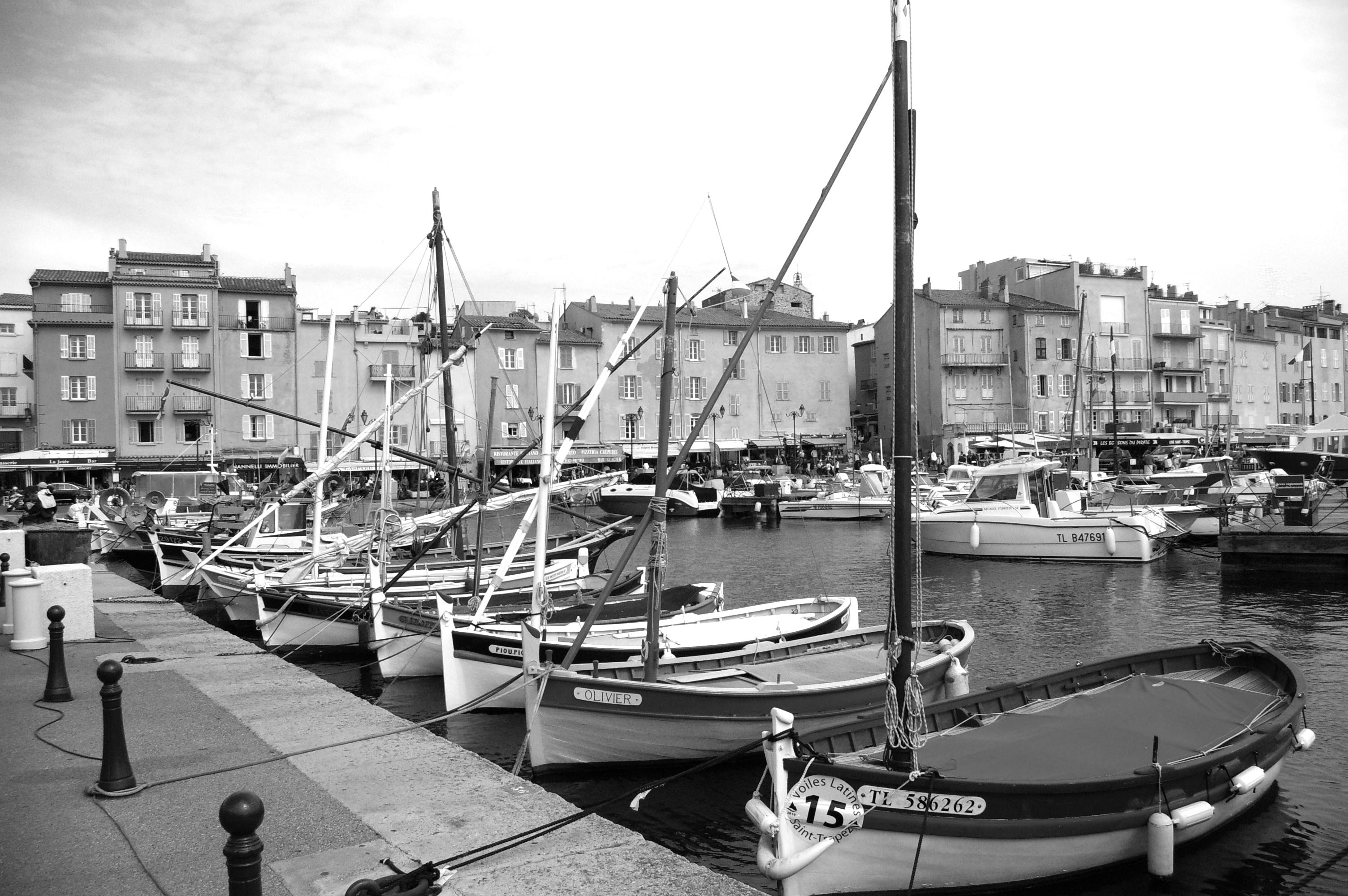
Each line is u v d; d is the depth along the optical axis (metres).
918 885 7.59
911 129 7.44
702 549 41.75
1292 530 26.58
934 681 11.84
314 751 9.02
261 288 67.06
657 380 74.50
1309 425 84.94
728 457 76.12
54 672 10.67
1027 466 34.62
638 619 16.59
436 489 50.00
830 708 11.51
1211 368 88.50
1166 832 7.90
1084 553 31.94
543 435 13.99
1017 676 16.78
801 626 15.88
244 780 8.15
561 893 6.01
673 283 12.32
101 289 65.31
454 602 18.95
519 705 14.37
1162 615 22.75
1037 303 82.06
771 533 49.09
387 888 5.77
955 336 80.06
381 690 17.03
